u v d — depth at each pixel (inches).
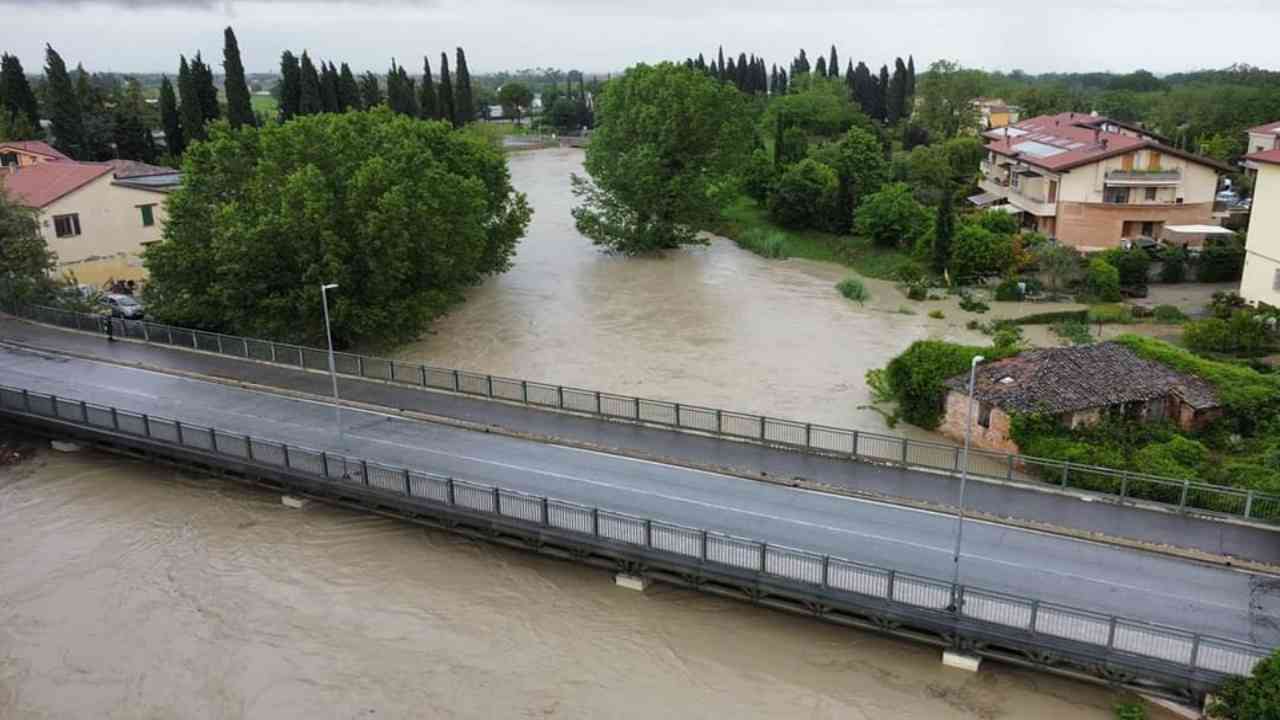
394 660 1079.6
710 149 3174.2
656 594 1181.1
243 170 2010.3
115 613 1176.8
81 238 2497.5
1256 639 948.0
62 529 1371.8
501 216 2610.7
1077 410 1429.6
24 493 1475.1
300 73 4087.1
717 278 2883.9
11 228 2207.2
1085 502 1253.1
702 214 3169.3
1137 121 5295.3
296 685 1041.5
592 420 1579.7
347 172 1953.7
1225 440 1428.4
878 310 2501.2
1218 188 3457.2
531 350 2130.9
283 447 1358.3
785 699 1006.4
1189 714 938.1
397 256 1886.1
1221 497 1205.7
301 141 1946.4
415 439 1502.2
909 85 6136.8
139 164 3093.0
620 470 1379.2
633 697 1016.2
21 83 3804.1
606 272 2933.1
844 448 1425.9
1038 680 1016.9
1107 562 1104.2
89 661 1088.8
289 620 1154.7
